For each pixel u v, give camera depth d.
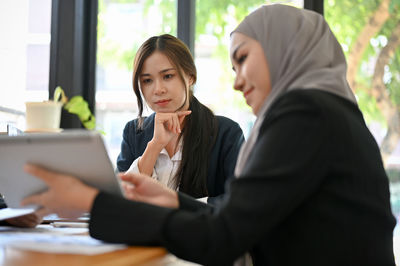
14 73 2.62
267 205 0.75
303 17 1.00
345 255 0.80
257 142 0.85
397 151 2.64
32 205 0.96
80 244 0.84
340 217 0.80
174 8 2.85
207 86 2.84
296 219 0.82
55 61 2.74
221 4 2.87
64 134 0.82
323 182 0.81
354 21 2.71
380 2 2.71
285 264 0.83
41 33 2.76
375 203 0.84
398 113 2.65
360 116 0.94
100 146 0.82
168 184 1.89
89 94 2.80
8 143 0.85
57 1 2.75
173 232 0.76
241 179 0.78
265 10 1.01
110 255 0.75
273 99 0.96
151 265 0.81
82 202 0.83
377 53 2.69
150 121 2.07
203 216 0.78
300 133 0.78
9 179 0.94
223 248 0.74
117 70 2.93
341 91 0.92
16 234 1.00
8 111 2.55
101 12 2.89
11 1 2.61
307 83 0.92
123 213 0.80
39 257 0.73
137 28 2.91
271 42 0.98
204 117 1.94
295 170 0.76
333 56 1.02
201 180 1.85
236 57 1.04
